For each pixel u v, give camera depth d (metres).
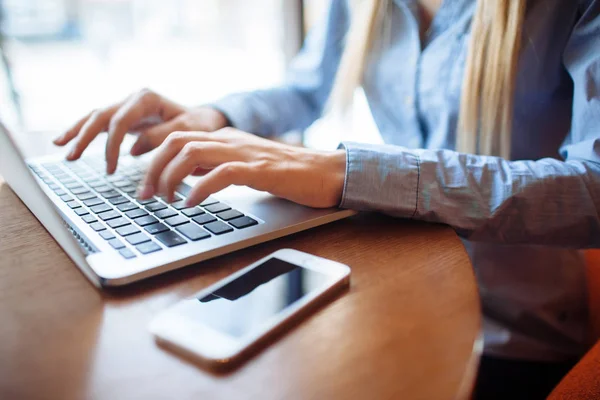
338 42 0.93
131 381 0.25
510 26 0.64
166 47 1.53
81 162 0.64
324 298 0.33
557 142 0.73
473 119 0.69
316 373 0.26
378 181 0.47
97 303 0.33
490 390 0.72
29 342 0.29
